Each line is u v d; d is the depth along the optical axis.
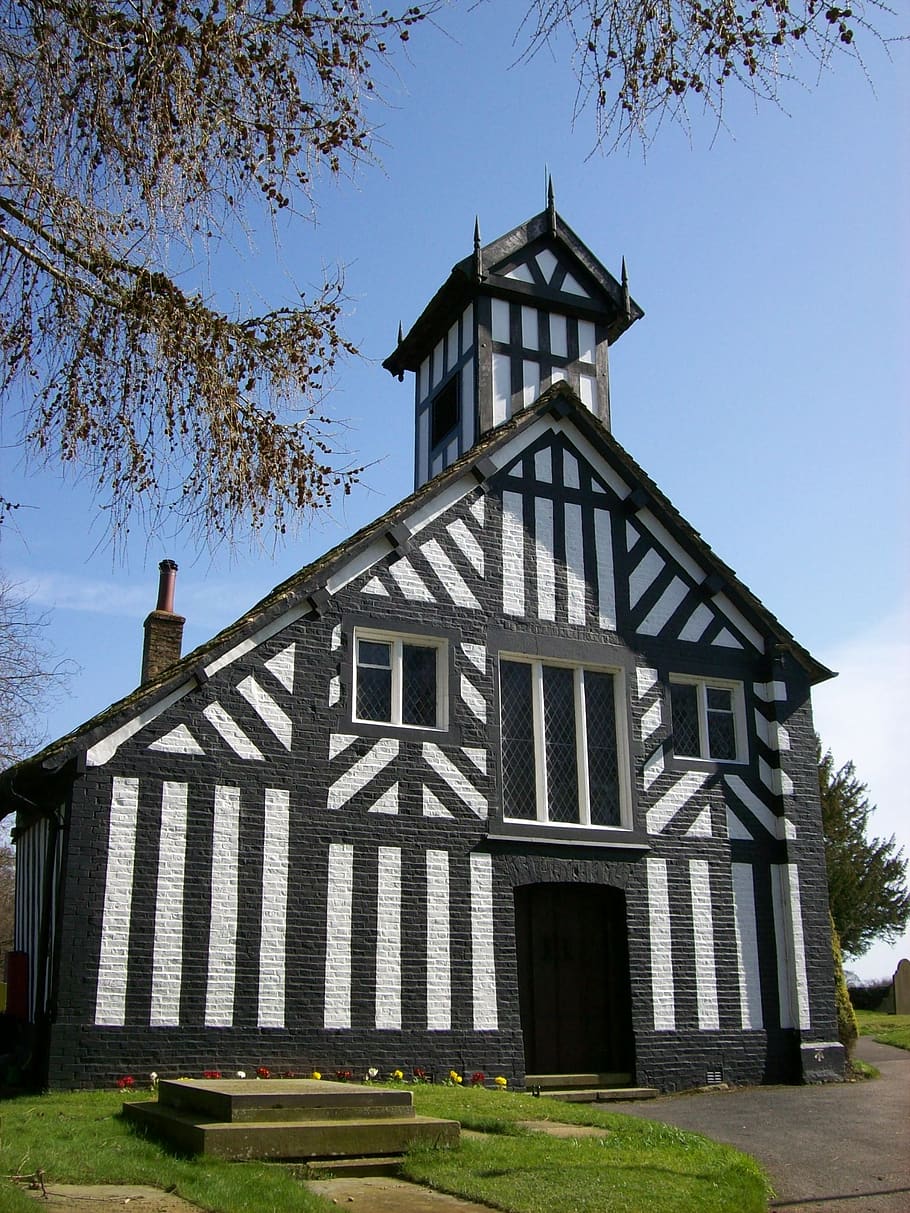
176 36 5.68
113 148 5.84
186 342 6.66
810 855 15.37
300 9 5.77
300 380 6.88
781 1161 9.05
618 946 14.14
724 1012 14.29
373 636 13.69
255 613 13.20
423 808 13.24
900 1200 7.88
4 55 5.67
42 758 11.70
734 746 15.72
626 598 15.39
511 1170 7.32
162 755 12.01
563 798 14.36
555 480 15.39
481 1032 12.77
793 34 4.72
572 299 18.08
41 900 12.05
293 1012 11.93
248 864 12.13
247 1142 7.30
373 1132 7.69
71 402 6.64
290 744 12.70
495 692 14.12
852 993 29.94
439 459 18.42
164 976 11.46
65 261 6.48
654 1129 9.11
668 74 4.93
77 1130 8.09
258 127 5.98
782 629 16.08
